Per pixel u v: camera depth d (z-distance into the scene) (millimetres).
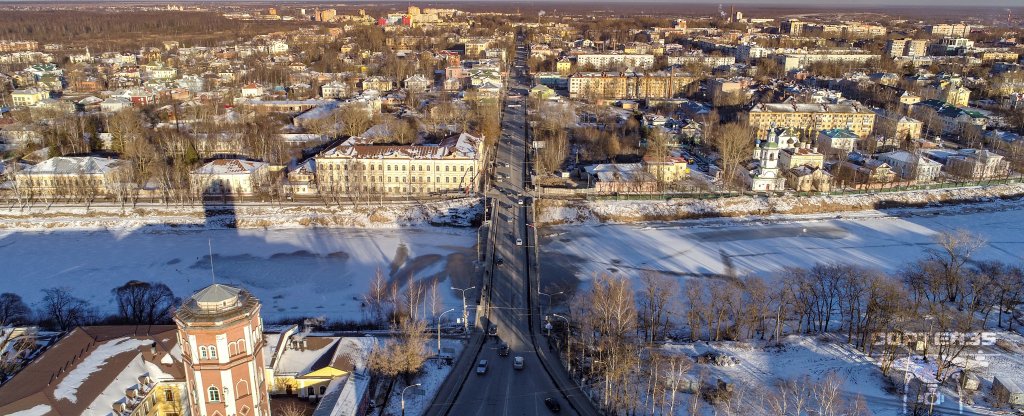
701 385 127125
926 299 164375
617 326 140750
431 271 188250
